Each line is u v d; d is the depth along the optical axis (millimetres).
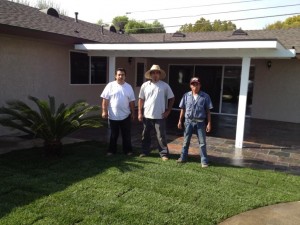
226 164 5344
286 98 11320
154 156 5621
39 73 8094
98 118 5742
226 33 14500
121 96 5426
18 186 3949
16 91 7449
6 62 7121
